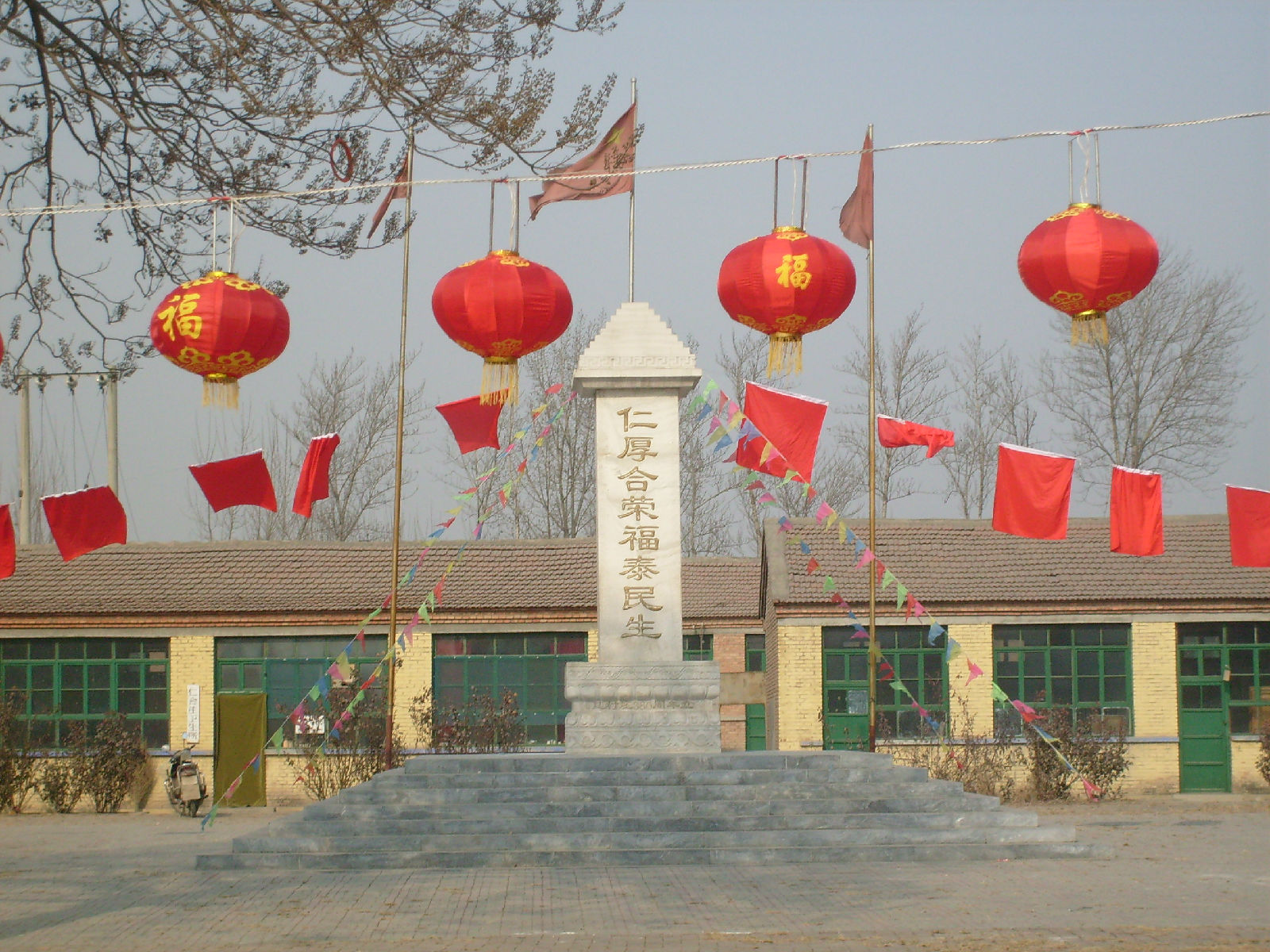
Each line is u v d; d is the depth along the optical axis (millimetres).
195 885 14078
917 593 26797
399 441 21109
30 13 12609
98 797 25953
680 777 16031
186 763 25094
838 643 26906
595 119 12898
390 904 12695
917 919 11633
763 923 11539
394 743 26297
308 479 19125
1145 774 26594
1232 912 11992
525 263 13516
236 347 12055
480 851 14914
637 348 17906
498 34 12438
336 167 13094
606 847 14977
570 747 17344
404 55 12297
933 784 16016
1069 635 27078
